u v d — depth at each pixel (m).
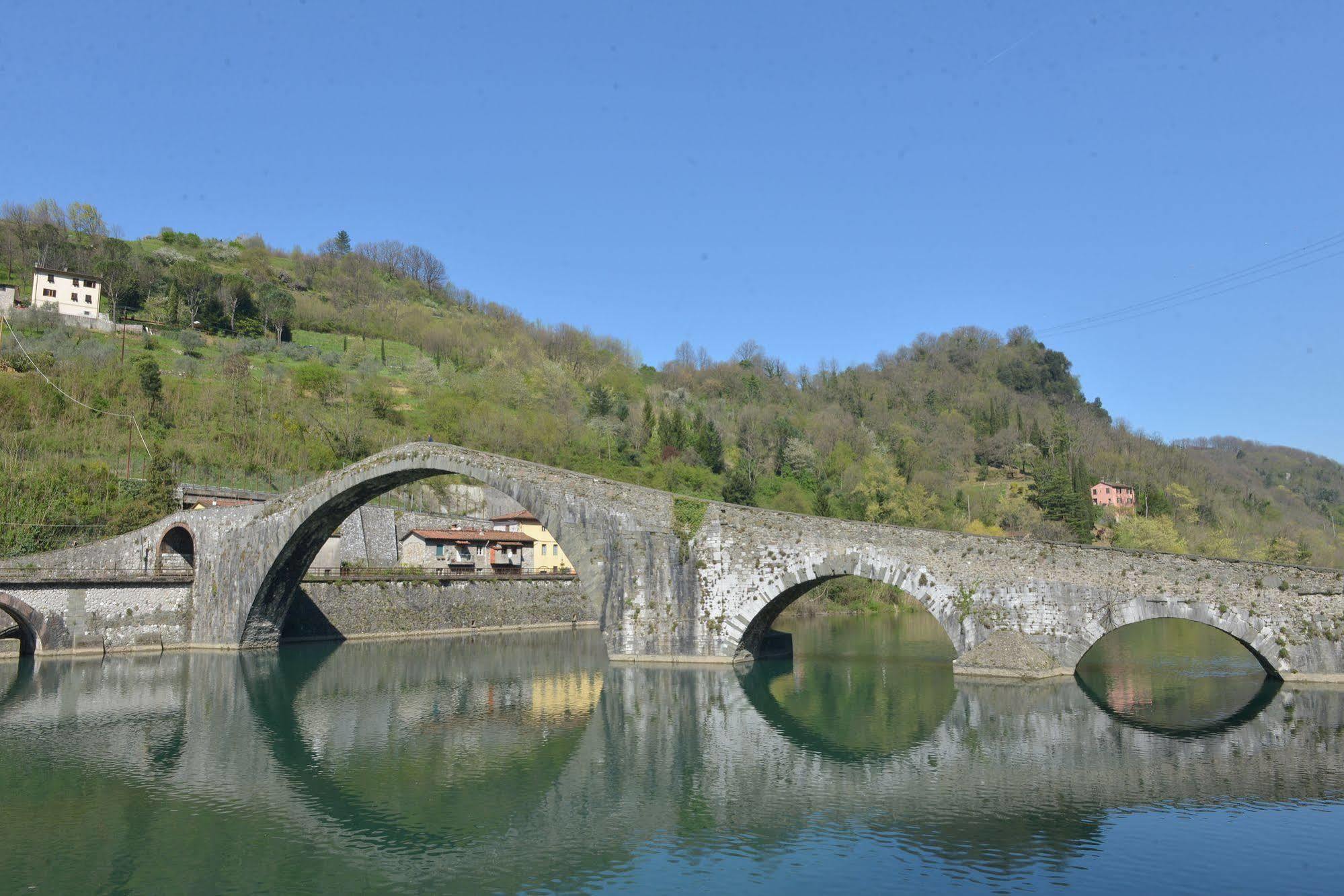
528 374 138.25
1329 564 105.38
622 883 19.98
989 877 19.92
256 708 39.47
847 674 47.62
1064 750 30.48
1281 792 25.55
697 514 47.56
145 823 24.11
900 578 43.62
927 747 31.22
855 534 44.66
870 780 27.39
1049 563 41.88
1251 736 31.94
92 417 81.44
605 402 130.25
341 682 46.28
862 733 33.38
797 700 40.12
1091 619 41.00
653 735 33.62
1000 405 162.62
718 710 37.81
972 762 29.16
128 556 59.75
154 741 33.22
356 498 54.97
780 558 45.81
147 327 118.12
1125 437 154.62
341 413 102.06
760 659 52.25
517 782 27.64
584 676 47.88
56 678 46.47
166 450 81.38
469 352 146.75
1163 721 34.66
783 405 156.25
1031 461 140.38
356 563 75.00
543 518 49.50
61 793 26.77
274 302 140.75
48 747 32.38
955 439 150.62
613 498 48.66
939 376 179.88
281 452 89.50
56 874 20.72
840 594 91.25
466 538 85.06
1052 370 189.50
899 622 83.00
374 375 124.38
